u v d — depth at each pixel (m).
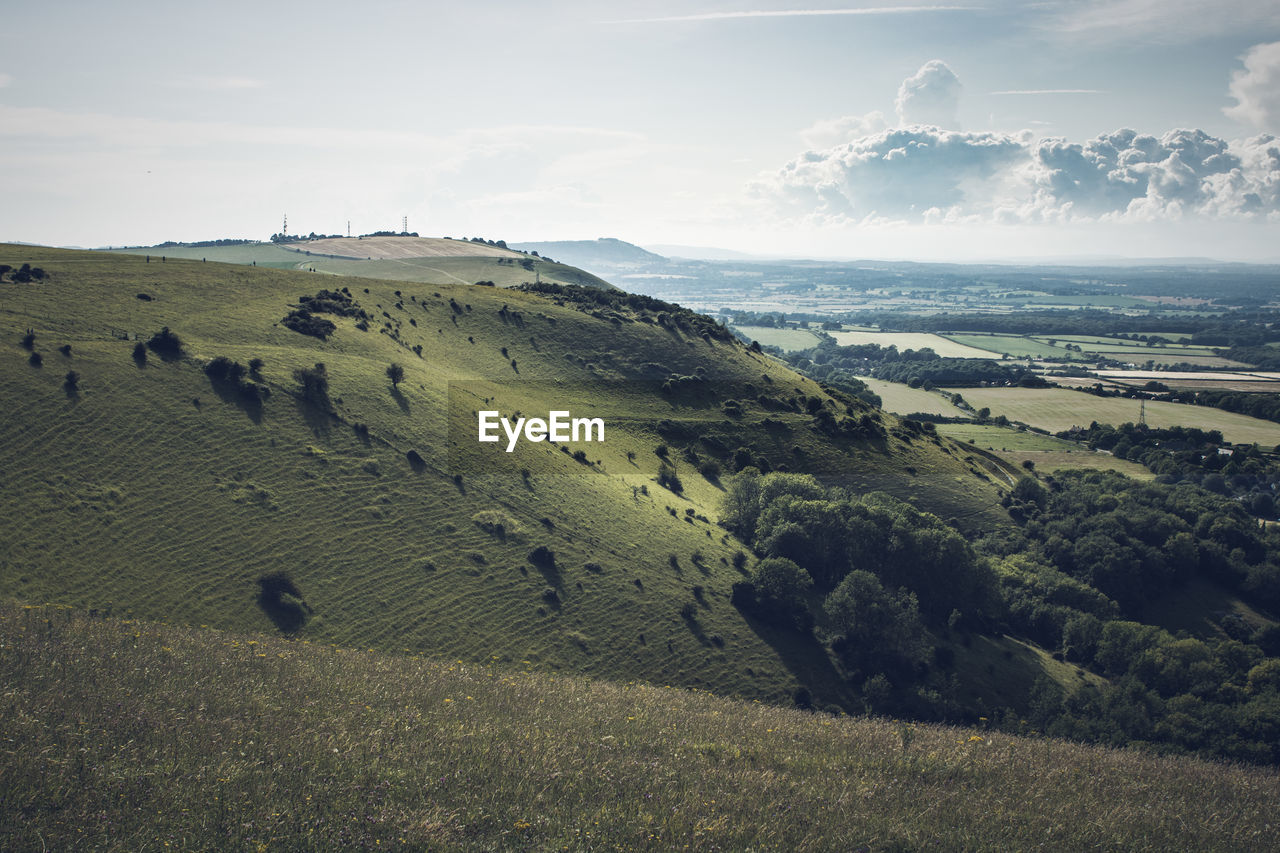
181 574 53.81
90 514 55.84
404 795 15.79
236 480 64.62
